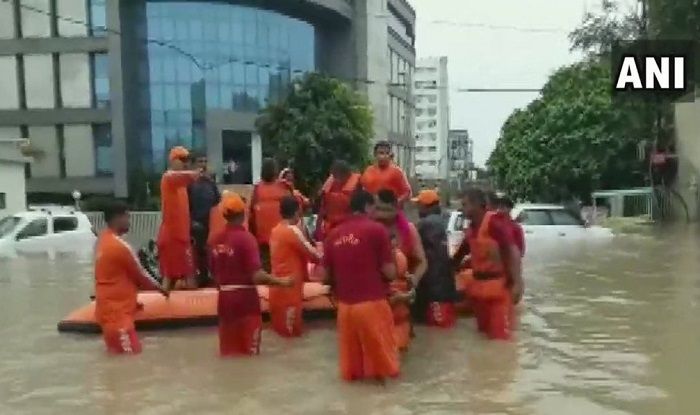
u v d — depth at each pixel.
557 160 42.94
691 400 5.76
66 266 16.25
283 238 8.34
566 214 19.45
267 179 9.78
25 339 8.58
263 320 9.10
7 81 44.72
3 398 6.21
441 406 5.70
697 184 29.80
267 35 52.44
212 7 49.16
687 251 16.80
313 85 39.94
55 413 5.79
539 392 6.03
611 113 40.91
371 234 6.33
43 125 44.50
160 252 9.55
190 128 48.16
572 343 7.77
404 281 7.36
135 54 46.22
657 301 10.25
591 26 32.12
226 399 6.03
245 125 49.19
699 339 7.84
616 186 42.00
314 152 38.16
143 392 6.30
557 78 54.28
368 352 6.40
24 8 44.47
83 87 44.09
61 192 44.19
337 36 60.00
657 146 32.69
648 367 6.77
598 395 5.92
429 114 121.69
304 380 6.55
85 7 44.00
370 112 40.69
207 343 8.21
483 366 6.89
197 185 9.84
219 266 7.56
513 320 8.45
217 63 49.31
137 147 45.88
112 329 7.70
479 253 8.08
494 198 8.41
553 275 13.00
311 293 9.24
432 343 7.87
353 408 5.70
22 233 19.75
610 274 13.12
